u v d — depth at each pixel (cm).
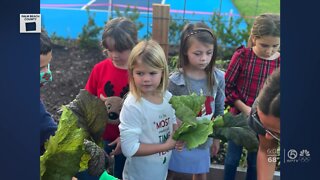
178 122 230
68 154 200
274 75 217
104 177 220
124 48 247
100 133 235
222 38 308
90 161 214
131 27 254
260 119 221
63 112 209
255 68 244
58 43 328
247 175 258
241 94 252
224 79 257
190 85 249
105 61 266
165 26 278
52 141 196
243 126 227
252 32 243
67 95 290
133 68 220
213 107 251
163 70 223
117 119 254
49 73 238
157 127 225
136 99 221
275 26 233
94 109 232
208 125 220
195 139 215
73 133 204
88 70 306
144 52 217
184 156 255
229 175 267
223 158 290
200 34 240
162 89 227
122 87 255
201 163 259
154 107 223
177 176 271
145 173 233
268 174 230
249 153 252
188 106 223
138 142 222
